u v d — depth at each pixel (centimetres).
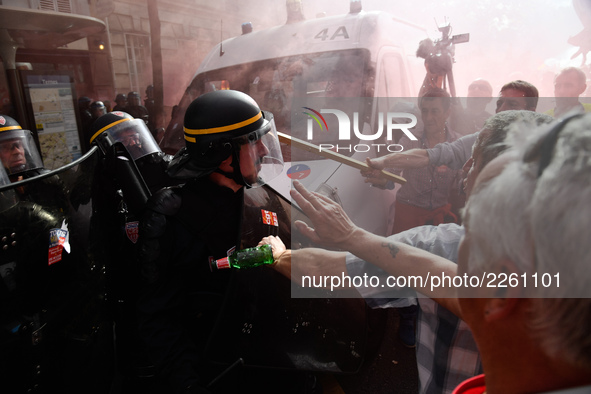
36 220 107
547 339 32
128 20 984
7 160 189
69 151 490
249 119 117
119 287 158
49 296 111
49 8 630
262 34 354
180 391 111
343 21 323
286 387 141
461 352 101
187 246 116
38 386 107
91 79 759
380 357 242
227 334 117
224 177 122
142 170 196
